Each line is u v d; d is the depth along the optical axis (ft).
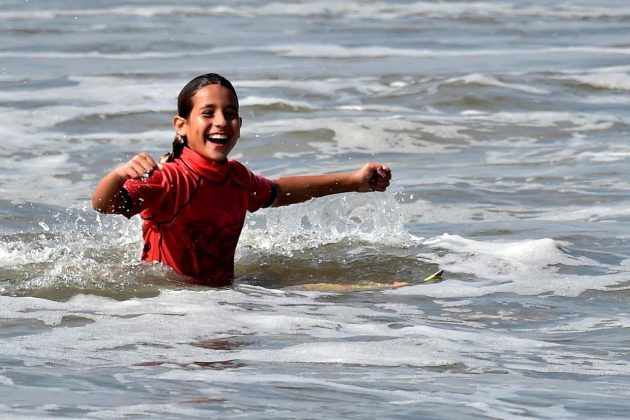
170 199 69.41
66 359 53.93
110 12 214.90
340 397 48.24
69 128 128.77
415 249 80.69
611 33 207.72
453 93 147.84
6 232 85.25
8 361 53.06
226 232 71.41
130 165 66.13
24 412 44.78
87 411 45.21
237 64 168.55
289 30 202.59
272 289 70.49
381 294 69.67
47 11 213.46
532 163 114.83
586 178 107.45
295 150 121.70
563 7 240.32
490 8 236.63
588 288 70.90
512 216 93.30
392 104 144.46
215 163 70.49
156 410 45.55
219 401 46.98
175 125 71.51
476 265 76.54
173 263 71.00
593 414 46.98
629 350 57.93
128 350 55.93
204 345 57.11
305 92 149.79
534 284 71.77
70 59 169.58
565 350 57.82
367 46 188.14
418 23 214.48
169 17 211.82
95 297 66.69
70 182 105.81
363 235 84.17
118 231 85.40
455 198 99.35
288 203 74.84
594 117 137.18
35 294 67.05
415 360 55.21
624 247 82.12
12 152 116.88
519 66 169.89
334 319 63.10
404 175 109.29
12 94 144.15
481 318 64.34
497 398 48.96
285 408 46.32
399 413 46.24
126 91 147.33
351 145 124.47
